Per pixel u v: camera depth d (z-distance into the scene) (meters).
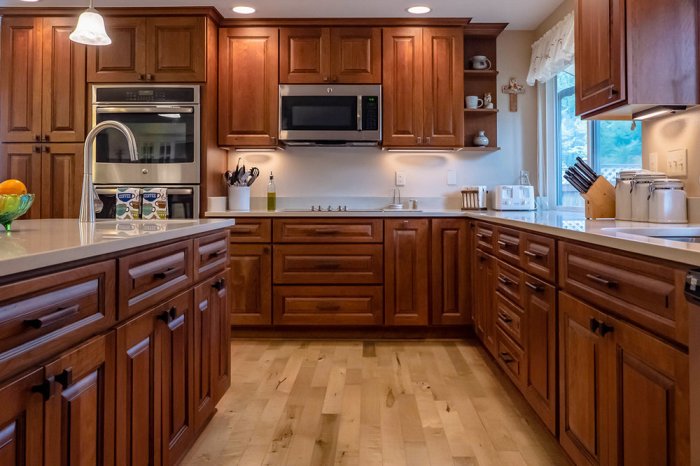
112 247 1.06
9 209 1.34
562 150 3.58
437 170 3.81
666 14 1.77
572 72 3.41
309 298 3.23
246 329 3.31
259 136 3.47
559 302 1.65
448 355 2.92
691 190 1.92
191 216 3.27
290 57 3.46
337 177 3.81
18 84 3.29
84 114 3.27
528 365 1.99
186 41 3.25
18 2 3.18
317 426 1.98
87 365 0.98
